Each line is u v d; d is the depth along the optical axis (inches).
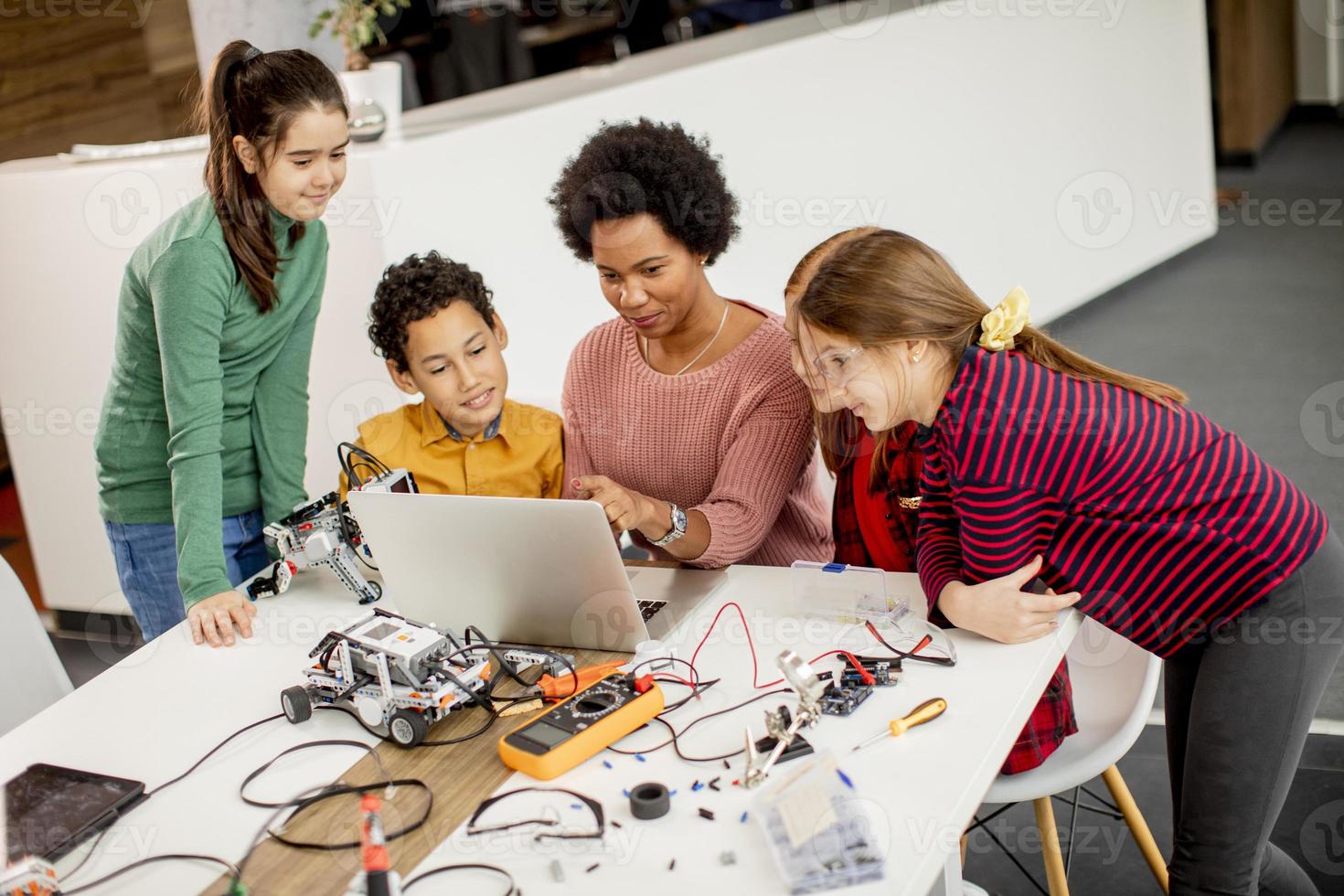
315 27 110.9
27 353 117.9
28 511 125.1
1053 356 55.5
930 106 155.3
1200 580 55.6
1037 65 175.2
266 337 75.2
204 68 153.2
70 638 126.4
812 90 136.6
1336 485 130.4
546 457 76.3
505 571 58.0
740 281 130.7
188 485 69.5
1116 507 54.3
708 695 53.8
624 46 197.5
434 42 165.2
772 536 73.7
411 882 43.1
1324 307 187.5
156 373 74.5
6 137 156.5
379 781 49.9
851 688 52.3
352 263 101.6
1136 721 61.2
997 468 52.3
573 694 54.3
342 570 67.2
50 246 112.5
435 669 52.6
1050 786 59.1
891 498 66.4
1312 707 57.2
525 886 42.3
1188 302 198.2
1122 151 201.3
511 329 114.3
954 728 48.9
